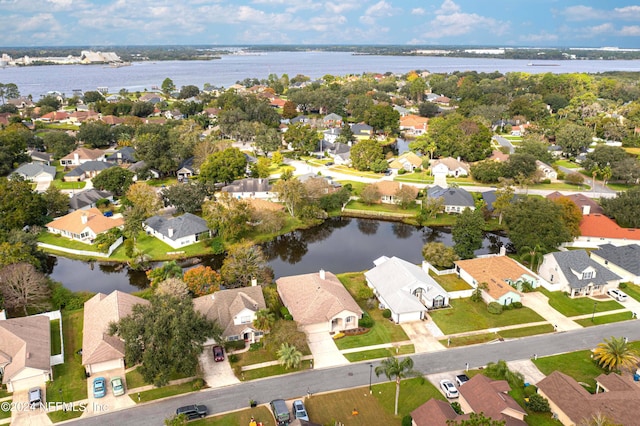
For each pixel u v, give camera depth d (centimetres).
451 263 9000
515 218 9506
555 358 6378
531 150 16338
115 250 10119
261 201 12269
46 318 6994
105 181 13100
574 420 5044
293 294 7562
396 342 6762
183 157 15912
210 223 10219
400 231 11850
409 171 16412
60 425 5206
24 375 5778
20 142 16312
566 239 9275
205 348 6612
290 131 18875
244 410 5456
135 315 6053
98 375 6016
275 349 6381
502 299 7650
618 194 11338
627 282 8588
